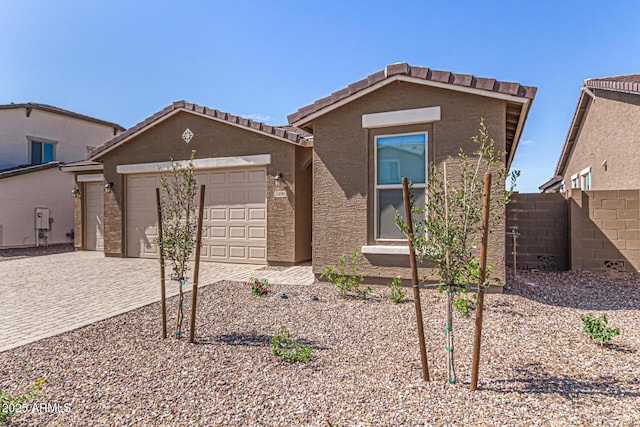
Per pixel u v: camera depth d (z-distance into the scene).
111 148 12.20
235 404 3.18
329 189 7.85
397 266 7.33
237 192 10.89
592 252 8.88
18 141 18.83
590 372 3.68
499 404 3.09
